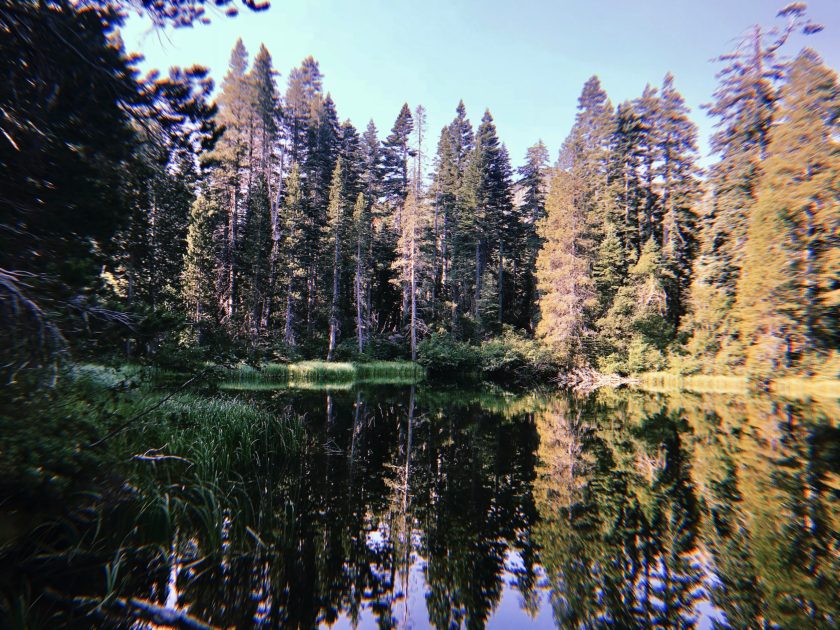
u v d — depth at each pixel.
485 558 5.26
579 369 28.11
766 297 14.02
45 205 3.60
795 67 14.72
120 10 3.89
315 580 4.49
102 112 3.69
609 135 32.84
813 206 12.95
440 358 28.73
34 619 3.13
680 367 25.55
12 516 3.86
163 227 7.08
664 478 8.42
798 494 7.55
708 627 3.97
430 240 33.84
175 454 6.75
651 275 27.95
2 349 3.35
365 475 8.07
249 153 28.70
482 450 10.44
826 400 18.41
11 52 3.27
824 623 4.01
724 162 20.84
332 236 30.11
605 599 4.41
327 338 32.09
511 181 38.56
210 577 4.26
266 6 4.14
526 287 37.50
